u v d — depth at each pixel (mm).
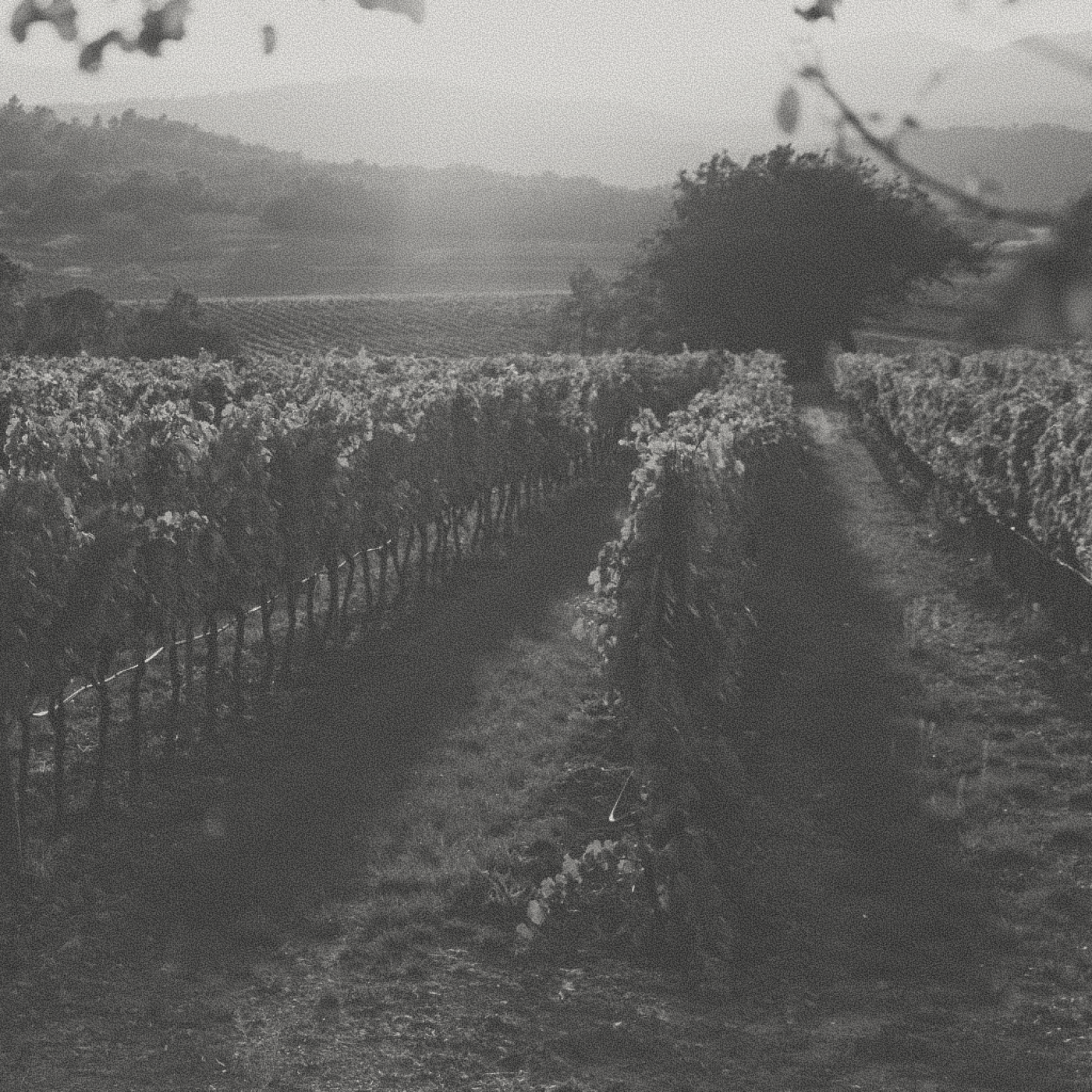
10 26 1476
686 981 7117
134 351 51906
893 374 32812
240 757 11211
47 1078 5750
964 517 22484
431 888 8273
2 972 6930
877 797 9969
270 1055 6082
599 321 79750
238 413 12547
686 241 74812
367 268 153625
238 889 8164
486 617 16828
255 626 16141
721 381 34656
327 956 7297
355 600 17984
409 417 17766
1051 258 874
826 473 33906
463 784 10508
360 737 11766
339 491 13742
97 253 169250
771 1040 6367
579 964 7348
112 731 11766
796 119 1104
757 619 15898
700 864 7590
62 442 11398
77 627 9039
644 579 8484
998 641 15203
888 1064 6059
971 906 8047
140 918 7734
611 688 8656
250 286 134375
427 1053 6145
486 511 22281
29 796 10008
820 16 1179
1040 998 6855
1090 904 8102
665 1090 5785
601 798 10211
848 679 13453
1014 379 23062
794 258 72750
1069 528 14266
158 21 1495
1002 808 9859
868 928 7730
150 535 10102
